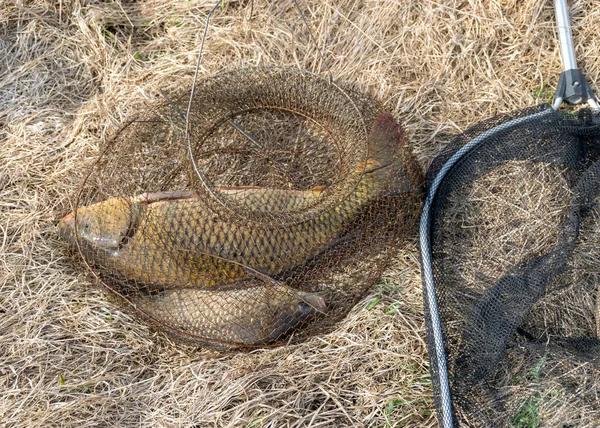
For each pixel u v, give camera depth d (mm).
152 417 1033
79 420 1023
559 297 1039
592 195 1050
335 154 1174
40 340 1072
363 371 1048
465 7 1249
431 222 1075
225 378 1051
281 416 1016
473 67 1228
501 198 1124
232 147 1191
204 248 1005
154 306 1045
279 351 1071
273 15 1285
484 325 989
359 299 1059
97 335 1087
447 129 1198
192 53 1270
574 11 1228
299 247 1013
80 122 1217
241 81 1122
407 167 1047
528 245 1094
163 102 1143
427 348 1033
